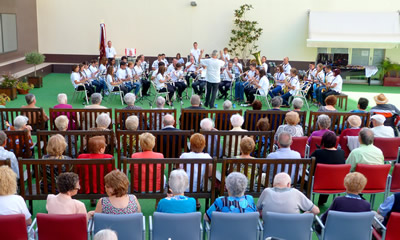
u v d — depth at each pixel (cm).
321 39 1590
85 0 1683
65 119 577
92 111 691
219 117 721
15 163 470
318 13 1625
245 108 1145
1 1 1334
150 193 455
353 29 1598
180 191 364
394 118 761
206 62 1093
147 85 1214
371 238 365
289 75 1210
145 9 1684
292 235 349
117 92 1132
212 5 1677
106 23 1698
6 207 346
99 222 328
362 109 740
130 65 1185
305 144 583
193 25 1694
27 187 474
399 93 1452
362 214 350
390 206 380
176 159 438
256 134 561
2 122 667
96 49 1723
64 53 1727
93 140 464
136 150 552
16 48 1477
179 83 1186
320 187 458
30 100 703
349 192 375
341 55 1675
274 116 725
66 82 1480
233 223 340
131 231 333
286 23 1677
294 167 485
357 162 497
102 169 450
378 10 1644
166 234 335
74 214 328
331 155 483
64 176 352
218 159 574
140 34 1703
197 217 337
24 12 1554
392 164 680
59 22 1703
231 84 1236
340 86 1150
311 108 1175
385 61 1639
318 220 371
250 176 486
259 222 365
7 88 1137
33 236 357
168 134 551
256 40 1689
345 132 616
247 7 1667
